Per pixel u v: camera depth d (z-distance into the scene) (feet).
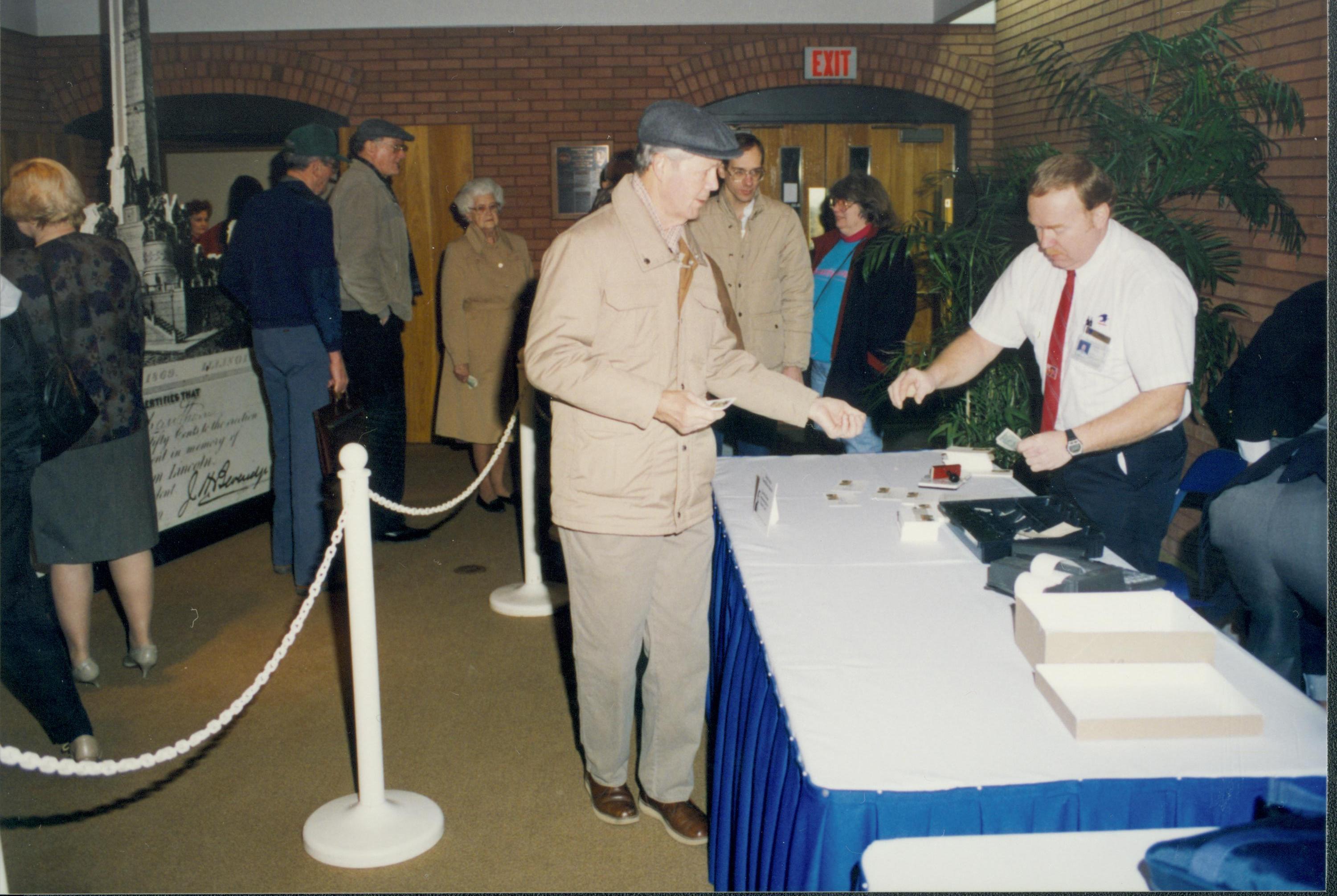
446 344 17.51
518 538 16.83
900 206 23.25
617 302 7.09
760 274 13.16
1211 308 12.92
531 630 12.99
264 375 14.30
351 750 10.01
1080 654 5.70
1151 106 14.35
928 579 7.36
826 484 10.02
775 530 8.53
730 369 8.15
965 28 22.31
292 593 14.40
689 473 7.47
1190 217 14.51
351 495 7.94
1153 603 6.00
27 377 8.46
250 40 22.07
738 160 12.67
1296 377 8.63
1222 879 4.25
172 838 8.54
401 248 15.47
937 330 14.57
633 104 22.47
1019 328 9.51
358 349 15.34
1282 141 12.46
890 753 5.07
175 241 15.21
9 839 8.50
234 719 10.64
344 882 7.91
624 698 8.11
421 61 22.24
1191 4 14.26
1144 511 8.89
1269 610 8.49
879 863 4.47
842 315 14.40
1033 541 7.63
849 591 7.14
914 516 8.42
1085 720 5.14
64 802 9.08
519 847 8.34
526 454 13.52
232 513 17.20
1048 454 8.17
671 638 7.91
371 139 15.15
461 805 8.98
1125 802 4.90
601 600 7.56
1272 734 5.20
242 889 7.84
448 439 23.43
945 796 4.81
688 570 7.73
